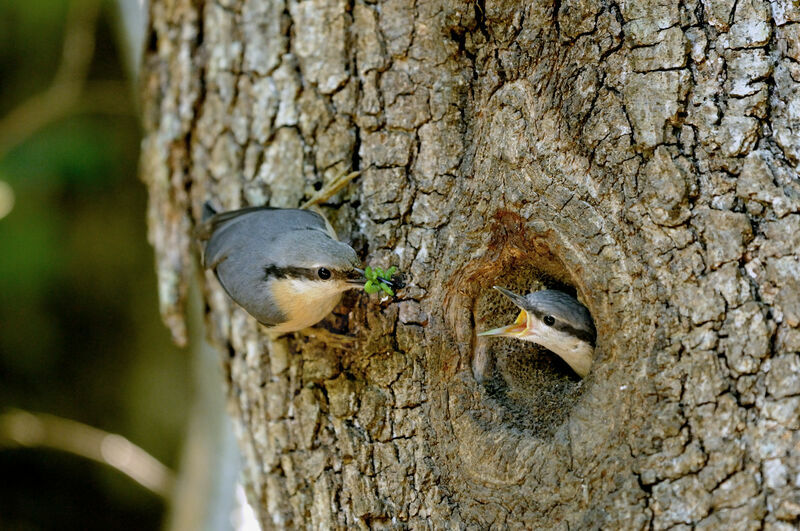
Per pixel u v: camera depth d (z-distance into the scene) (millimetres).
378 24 6758
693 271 5418
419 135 6609
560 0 6004
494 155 6254
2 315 12484
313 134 6938
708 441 5227
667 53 5652
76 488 13148
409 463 6289
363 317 6531
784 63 5453
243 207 7133
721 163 5457
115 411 13133
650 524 5316
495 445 6055
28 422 12047
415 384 6348
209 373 9523
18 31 12461
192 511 9766
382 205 6652
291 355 6820
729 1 5574
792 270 5188
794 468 5000
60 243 12453
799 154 5320
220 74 7355
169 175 7734
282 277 6367
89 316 13023
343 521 6418
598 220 5766
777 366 5141
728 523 5109
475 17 6379
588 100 5855
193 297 9133
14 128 11805
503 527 5918
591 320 6633
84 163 11734
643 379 5461
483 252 6332
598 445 5598
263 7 7176
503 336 6656
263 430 6902
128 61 10023
